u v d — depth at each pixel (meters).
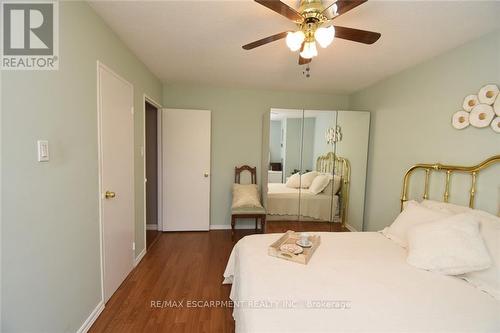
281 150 3.50
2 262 1.03
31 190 1.16
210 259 2.85
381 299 1.25
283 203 3.54
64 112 1.39
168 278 2.40
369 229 3.41
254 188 3.72
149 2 1.58
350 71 2.84
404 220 2.06
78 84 1.52
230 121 3.85
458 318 1.14
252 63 2.68
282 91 3.89
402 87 2.77
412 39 2.00
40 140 1.21
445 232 1.58
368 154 3.46
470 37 1.92
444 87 2.20
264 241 1.98
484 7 1.54
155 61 2.66
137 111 2.59
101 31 1.79
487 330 1.08
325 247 1.89
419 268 1.58
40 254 1.22
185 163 3.70
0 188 1.01
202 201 3.79
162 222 3.74
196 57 2.53
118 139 2.11
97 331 1.68
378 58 2.43
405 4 1.53
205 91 3.75
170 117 3.60
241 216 3.46
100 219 1.82
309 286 1.33
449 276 1.50
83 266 1.61
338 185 3.54
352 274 1.48
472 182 1.89
